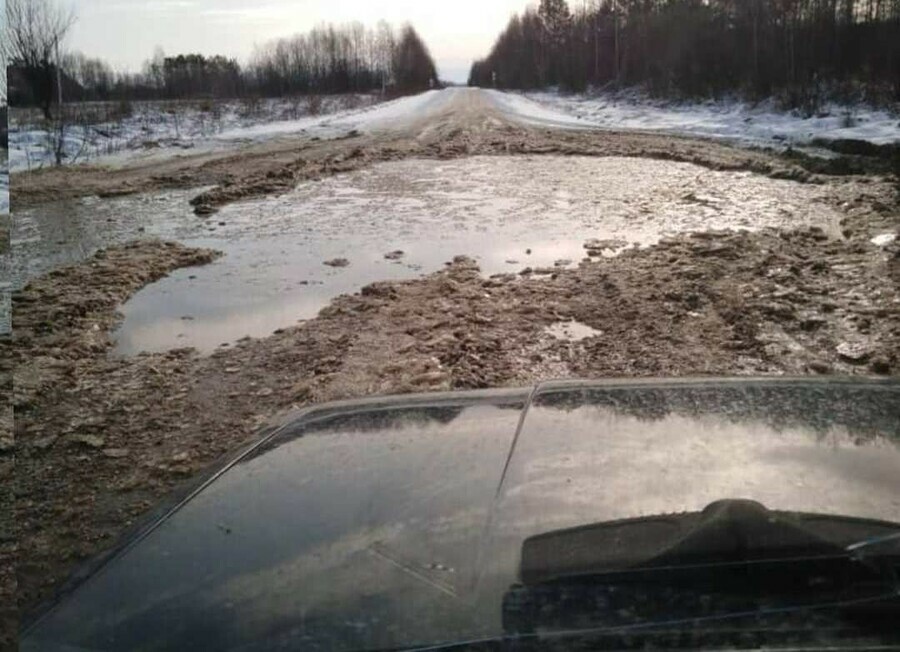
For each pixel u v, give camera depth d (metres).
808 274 7.37
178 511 1.68
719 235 9.12
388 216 11.41
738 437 1.77
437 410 2.18
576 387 2.27
